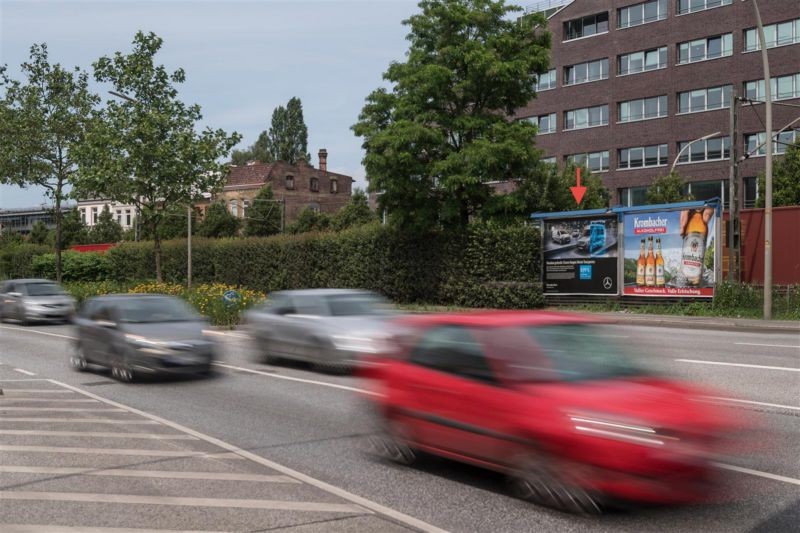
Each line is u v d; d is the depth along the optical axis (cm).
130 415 959
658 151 5444
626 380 589
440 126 3097
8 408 1016
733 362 1366
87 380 1294
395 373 709
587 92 5847
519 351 612
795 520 528
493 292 2977
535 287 2925
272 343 1408
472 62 3023
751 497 579
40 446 781
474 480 644
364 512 559
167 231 6762
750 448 582
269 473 674
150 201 2767
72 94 3186
